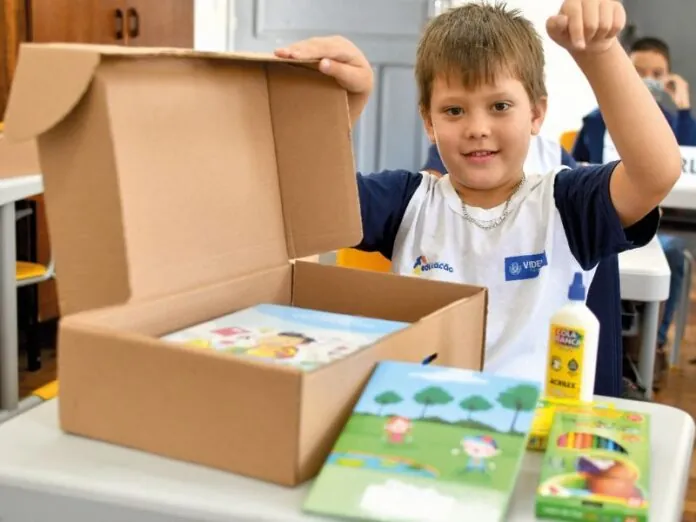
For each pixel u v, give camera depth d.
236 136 1.00
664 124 1.07
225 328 0.92
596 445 0.75
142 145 0.85
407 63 4.59
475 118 1.24
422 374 0.77
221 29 4.79
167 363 0.73
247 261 1.02
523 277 1.27
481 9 1.31
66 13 3.56
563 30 0.95
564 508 0.66
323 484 0.67
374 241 1.38
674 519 0.69
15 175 2.28
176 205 0.90
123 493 0.68
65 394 0.78
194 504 0.67
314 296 1.08
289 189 1.07
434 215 1.34
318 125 1.03
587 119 3.06
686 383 3.26
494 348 1.24
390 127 4.67
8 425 0.80
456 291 1.00
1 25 3.38
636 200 1.15
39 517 0.71
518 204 1.30
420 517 0.63
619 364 1.36
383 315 1.05
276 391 0.69
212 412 0.72
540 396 0.84
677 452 0.79
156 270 0.87
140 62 0.85
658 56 3.84
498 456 0.68
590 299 1.34
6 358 2.54
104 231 0.83
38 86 0.73
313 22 4.70
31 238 3.23
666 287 1.86
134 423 0.75
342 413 0.74
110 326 0.82
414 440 0.70
